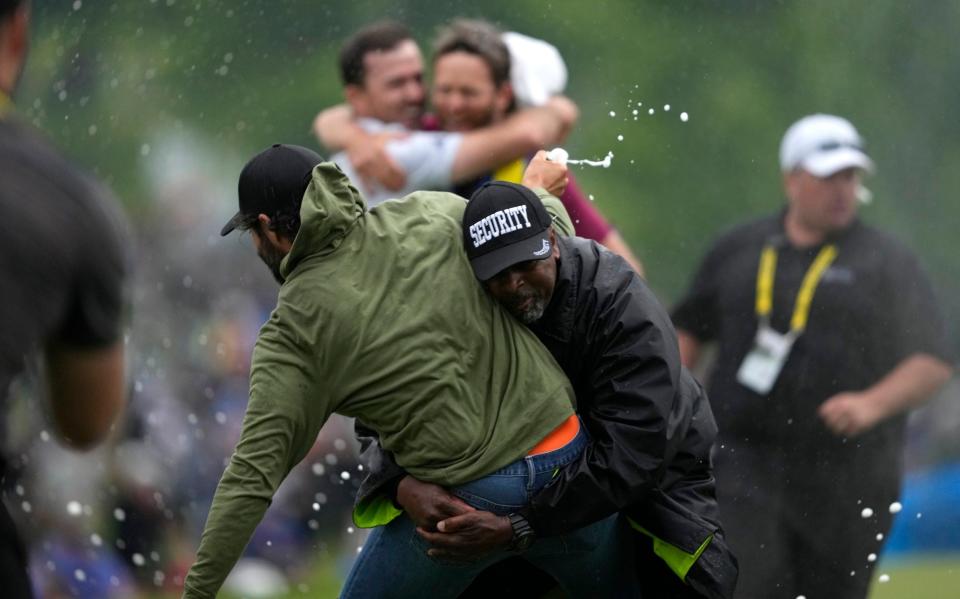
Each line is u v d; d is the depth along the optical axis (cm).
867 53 4872
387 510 1404
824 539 2320
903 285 2392
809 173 2395
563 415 1346
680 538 1402
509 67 2148
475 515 1341
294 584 3103
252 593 3047
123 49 4422
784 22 5003
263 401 1320
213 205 4184
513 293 1328
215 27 4503
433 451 1330
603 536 1432
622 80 4878
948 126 4738
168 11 4481
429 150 2131
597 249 1393
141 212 4050
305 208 1309
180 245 3888
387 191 2170
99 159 4275
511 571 1524
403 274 1323
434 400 1316
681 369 1391
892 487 2342
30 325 962
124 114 4353
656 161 4884
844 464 2333
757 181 4941
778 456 2347
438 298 1319
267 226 1370
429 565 1413
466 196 2173
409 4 4369
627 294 1363
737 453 2364
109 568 3056
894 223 4600
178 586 3084
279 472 1332
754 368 2381
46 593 2994
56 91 4344
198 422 3391
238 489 1313
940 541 3562
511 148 2130
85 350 1016
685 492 1435
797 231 2423
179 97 4431
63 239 974
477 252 1326
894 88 4812
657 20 4950
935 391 2367
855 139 2420
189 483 3256
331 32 4531
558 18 4766
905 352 2377
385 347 1309
